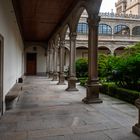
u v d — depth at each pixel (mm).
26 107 6020
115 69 8641
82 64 15609
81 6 7688
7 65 6090
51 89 10438
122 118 4805
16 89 7086
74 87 9883
